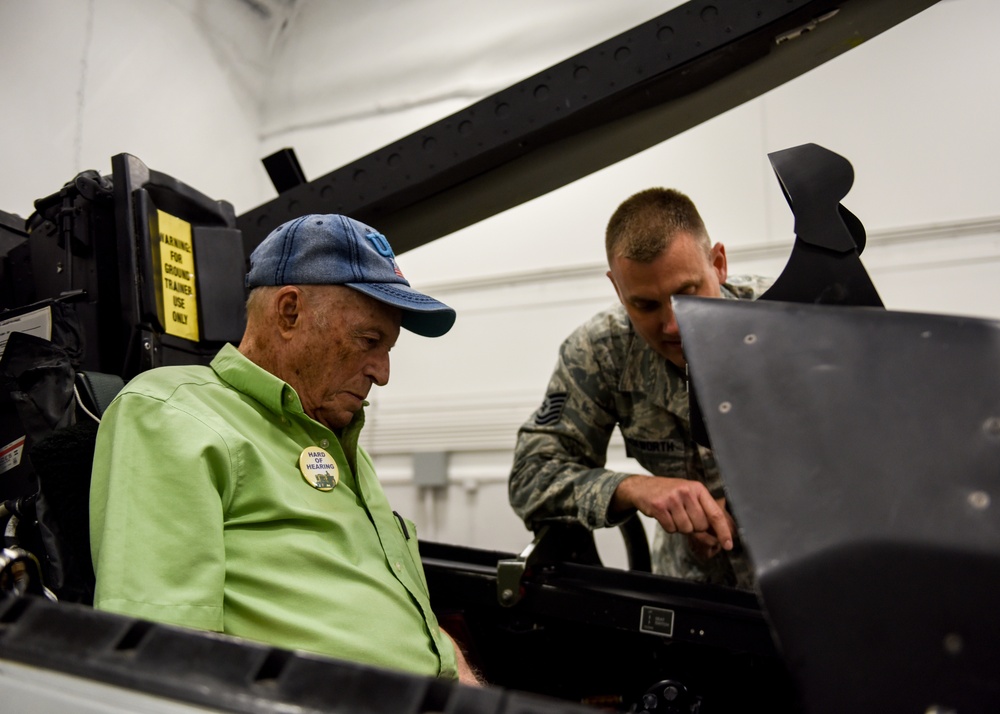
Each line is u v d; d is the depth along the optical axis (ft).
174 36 11.66
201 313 4.83
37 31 9.61
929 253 9.33
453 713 1.74
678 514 4.56
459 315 11.37
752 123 10.42
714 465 5.46
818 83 10.16
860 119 9.91
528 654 4.73
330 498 3.76
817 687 1.68
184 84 11.73
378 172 5.44
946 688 1.64
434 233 5.92
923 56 9.75
